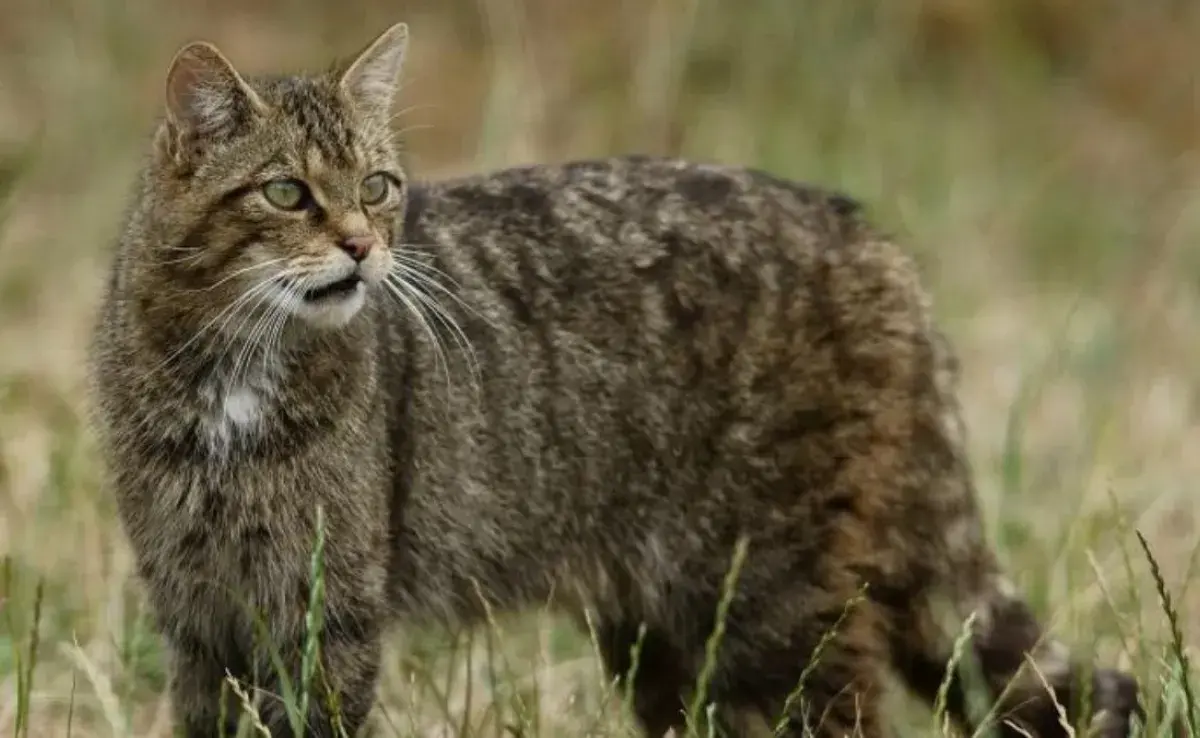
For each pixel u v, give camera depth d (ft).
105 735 35.37
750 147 61.82
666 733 35.99
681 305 33.24
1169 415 51.08
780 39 68.54
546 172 34.53
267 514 30.73
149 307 30.66
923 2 74.28
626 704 31.81
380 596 31.50
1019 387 47.96
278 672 29.68
